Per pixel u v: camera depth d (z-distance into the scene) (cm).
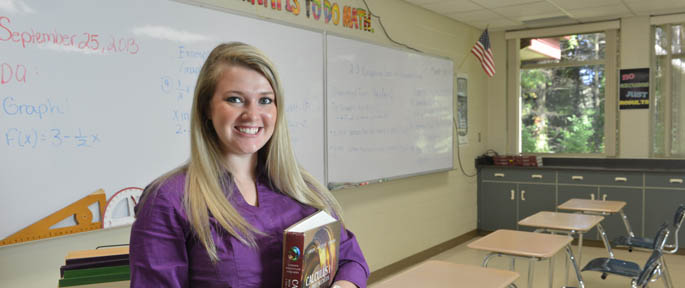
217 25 294
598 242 574
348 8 414
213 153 103
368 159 434
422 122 514
